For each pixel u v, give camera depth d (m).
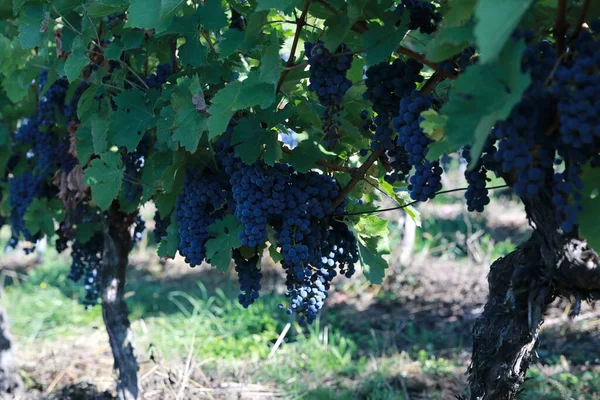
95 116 5.77
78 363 11.69
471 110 3.13
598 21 3.42
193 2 5.23
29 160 8.59
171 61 5.91
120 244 7.70
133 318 15.13
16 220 8.60
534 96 3.30
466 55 4.04
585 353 11.27
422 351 11.42
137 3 4.69
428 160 3.61
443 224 21.83
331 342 12.15
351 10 4.04
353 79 5.67
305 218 4.86
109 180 5.60
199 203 5.28
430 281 16.14
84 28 5.52
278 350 12.08
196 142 4.80
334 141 4.91
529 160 3.31
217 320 13.86
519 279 4.42
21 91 7.09
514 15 2.63
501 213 23.78
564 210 3.44
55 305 16.06
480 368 4.84
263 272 18.12
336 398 9.73
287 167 4.87
